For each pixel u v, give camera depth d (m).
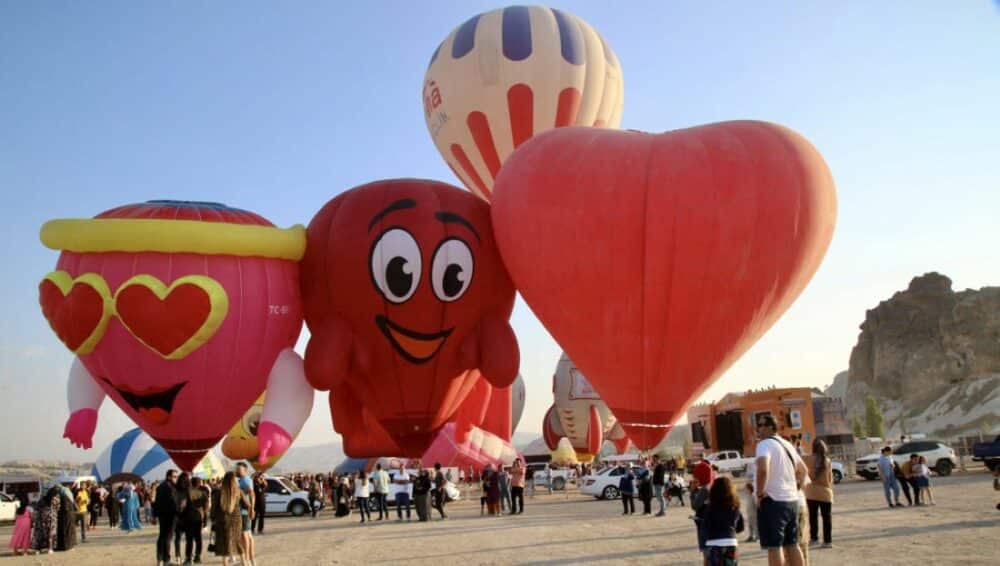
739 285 12.07
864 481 25.83
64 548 15.07
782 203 12.03
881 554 9.23
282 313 13.48
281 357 13.73
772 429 6.80
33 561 13.52
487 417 25.47
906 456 25.34
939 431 109.25
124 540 17.78
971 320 129.75
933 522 12.20
